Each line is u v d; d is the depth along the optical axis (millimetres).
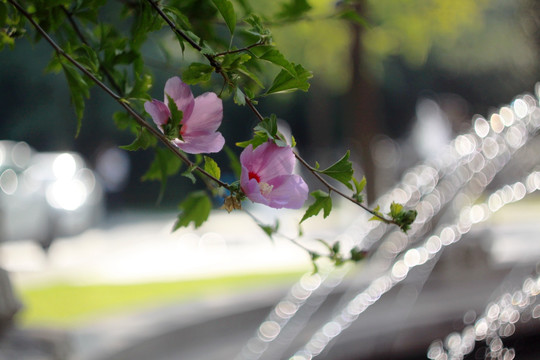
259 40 1457
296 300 7270
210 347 7141
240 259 12992
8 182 14305
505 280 8523
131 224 20484
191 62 1492
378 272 7988
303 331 6844
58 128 25250
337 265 1775
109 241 16438
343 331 6426
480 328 6383
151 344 6535
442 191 8492
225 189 1473
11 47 1917
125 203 27078
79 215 14742
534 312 6633
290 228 15906
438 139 26688
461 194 8445
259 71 2094
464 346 6297
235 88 1453
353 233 8242
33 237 14125
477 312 6836
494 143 8328
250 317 7801
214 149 1454
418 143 28094
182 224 2018
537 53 8859
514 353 6305
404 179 8641
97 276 11211
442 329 6742
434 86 26906
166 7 1552
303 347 6531
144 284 10188
